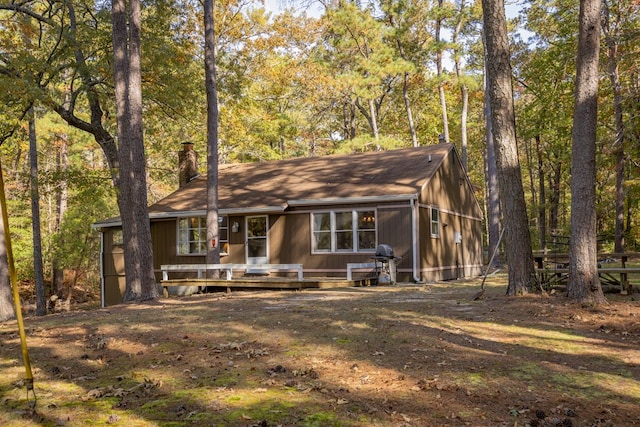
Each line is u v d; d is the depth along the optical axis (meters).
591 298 9.30
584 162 9.48
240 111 31.75
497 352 6.60
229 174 24.31
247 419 4.59
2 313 14.41
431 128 41.41
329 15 30.50
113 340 8.00
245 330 8.30
